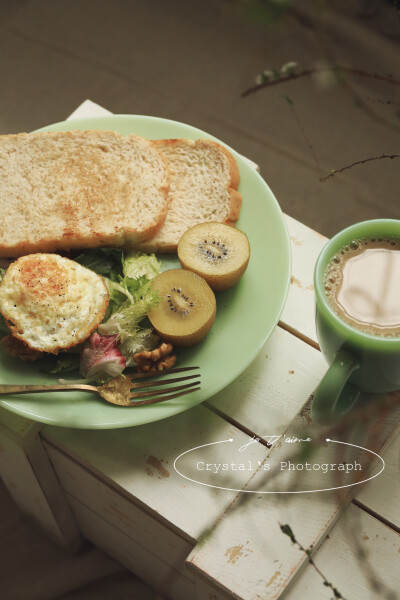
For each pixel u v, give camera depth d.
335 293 0.61
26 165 0.78
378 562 0.65
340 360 0.59
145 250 0.76
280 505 0.65
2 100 1.37
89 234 0.74
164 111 1.35
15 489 0.86
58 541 0.95
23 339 0.67
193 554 0.63
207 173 0.78
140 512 0.71
